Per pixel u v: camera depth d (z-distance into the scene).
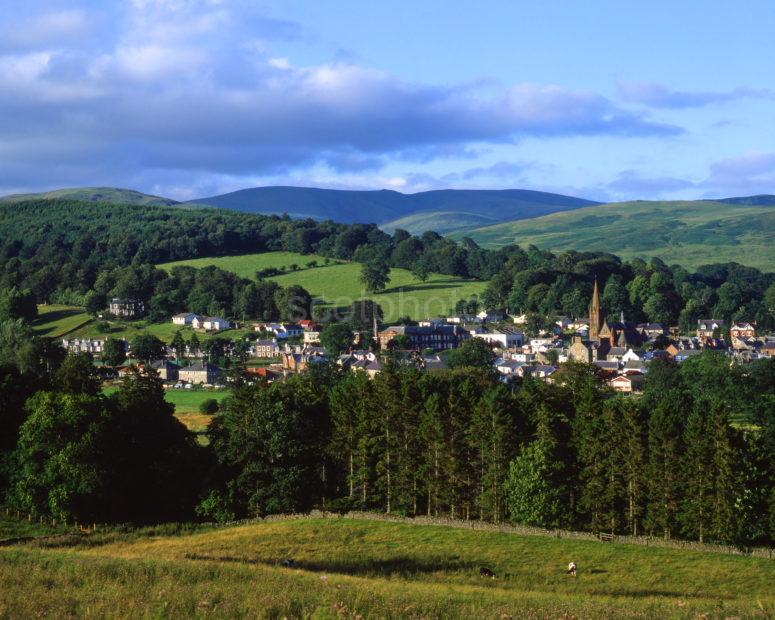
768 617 49.81
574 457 107.62
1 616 45.91
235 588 54.72
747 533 95.50
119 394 118.88
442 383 136.50
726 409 103.69
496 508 105.44
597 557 89.81
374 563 83.75
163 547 88.38
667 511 99.62
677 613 52.03
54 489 98.75
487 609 52.03
